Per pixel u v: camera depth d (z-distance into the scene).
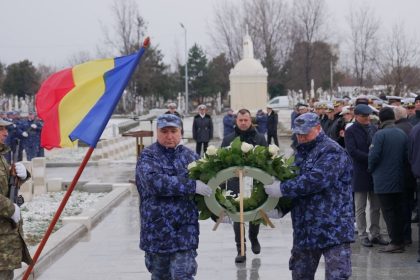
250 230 9.59
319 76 61.12
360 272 8.71
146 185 6.18
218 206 6.45
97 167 24.88
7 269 6.09
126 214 13.89
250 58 34.81
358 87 54.50
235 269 8.96
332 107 14.70
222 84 71.31
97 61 6.75
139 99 68.19
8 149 6.42
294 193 6.20
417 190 9.12
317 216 6.27
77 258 9.91
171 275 6.34
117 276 8.80
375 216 10.23
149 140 29.67
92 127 6.48
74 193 17.67
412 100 13.41
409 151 9.11
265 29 60.84
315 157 6.35
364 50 55.59
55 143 6.53
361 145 10.10
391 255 9.62
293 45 60.50
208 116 24.33
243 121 9.10
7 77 76.19
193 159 6.57
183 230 6.29
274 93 67.62
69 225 11.91
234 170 6.39
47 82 6.73
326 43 66.94
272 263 9.27
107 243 11.00
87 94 6.62
